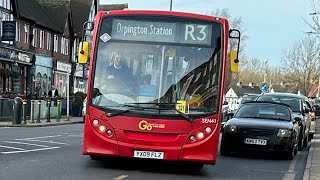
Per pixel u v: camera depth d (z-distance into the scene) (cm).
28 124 2666
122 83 1050
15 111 2597
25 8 4450
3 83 3981
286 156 1491
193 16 1070
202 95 1044
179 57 1057
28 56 4431
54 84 5112
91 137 1043
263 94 1997
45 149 1443
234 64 1098
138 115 1026
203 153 1026
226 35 1072
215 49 1063
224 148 1504
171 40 1063
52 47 5053
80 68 5550
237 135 1469
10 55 4047
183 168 1186
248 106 1642
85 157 1281
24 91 4394
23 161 1179
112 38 1069
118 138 1027
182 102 1034
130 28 1070
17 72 4172
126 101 1038
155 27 1067
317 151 1680
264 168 1280
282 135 1452
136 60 1059
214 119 1034
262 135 1455
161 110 1030
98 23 1077
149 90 1042
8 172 1014
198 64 1055
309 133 2106
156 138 1022
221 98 1048
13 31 3803
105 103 1043
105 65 1061
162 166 1188
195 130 1026
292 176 1161
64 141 1725
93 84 1055
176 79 1048
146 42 1063
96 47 1069
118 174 1040
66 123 3038
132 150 1023
